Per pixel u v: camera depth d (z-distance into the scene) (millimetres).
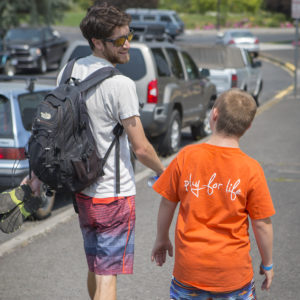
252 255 6523
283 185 9891
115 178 4000
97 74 3916
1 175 7348
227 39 44625
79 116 3820
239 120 3359
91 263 4250
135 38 13016
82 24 4020
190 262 3365
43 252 6484
